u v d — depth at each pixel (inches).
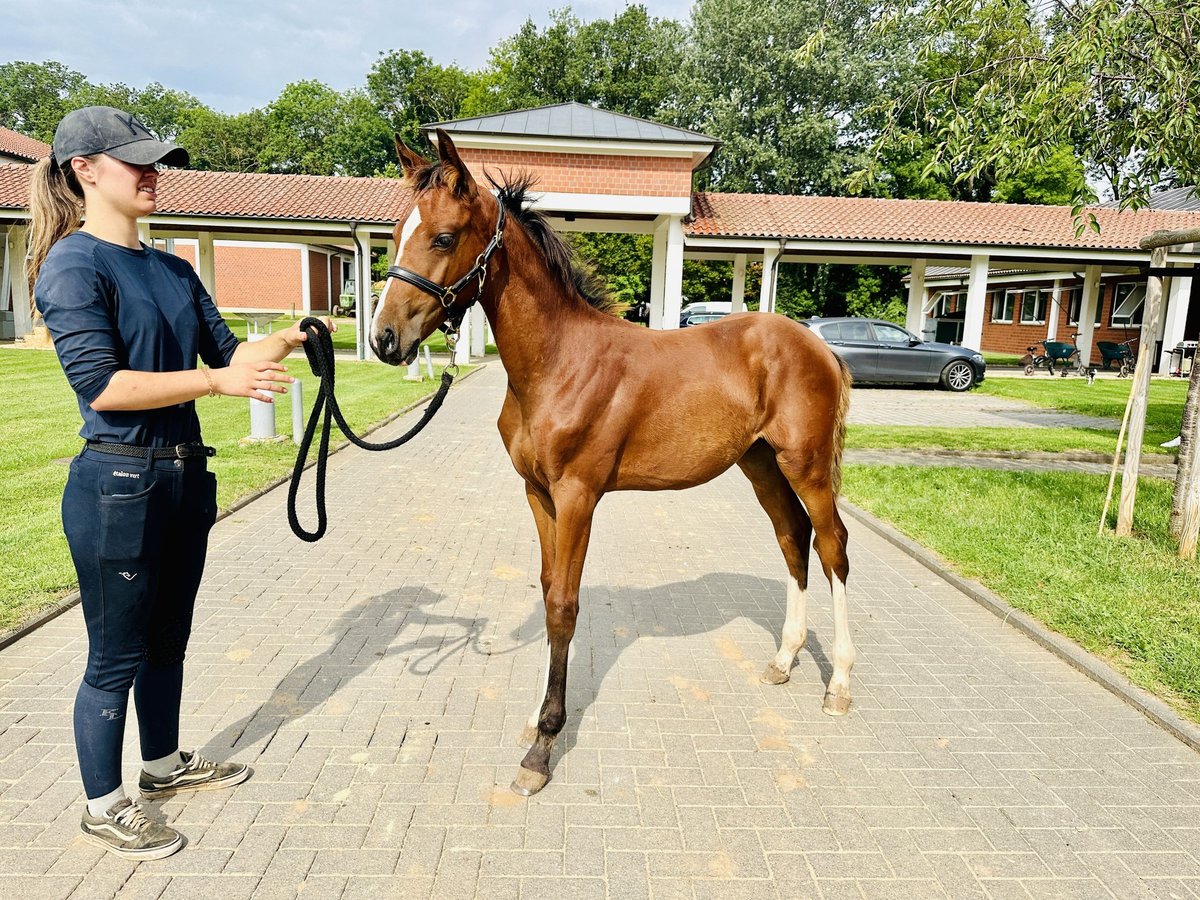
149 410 81.4
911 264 837.2
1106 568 192.9
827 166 1310.3
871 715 125.4
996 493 279.1
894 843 94.0
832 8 267.3
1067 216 808.9
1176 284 797.9
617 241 1154.7
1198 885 87.7
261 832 93.0
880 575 197.6
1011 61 215.6
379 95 1870.1
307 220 695.1
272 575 182.5
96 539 79.6
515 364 102.5
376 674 134.3
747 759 111.7
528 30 1624.0
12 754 106.7
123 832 87.4
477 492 272.5
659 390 109.4
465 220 92.1
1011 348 1178.0
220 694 125.8
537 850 91.0
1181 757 114.5
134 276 81.1
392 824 95.0
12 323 773.9
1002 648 153.2
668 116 1408.7
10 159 896.9
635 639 153.5
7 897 81.2
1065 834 96.3
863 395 627.8
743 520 251.3
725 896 84.4
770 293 754.8
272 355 91.0
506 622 158.7
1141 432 214.1
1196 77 191.5
